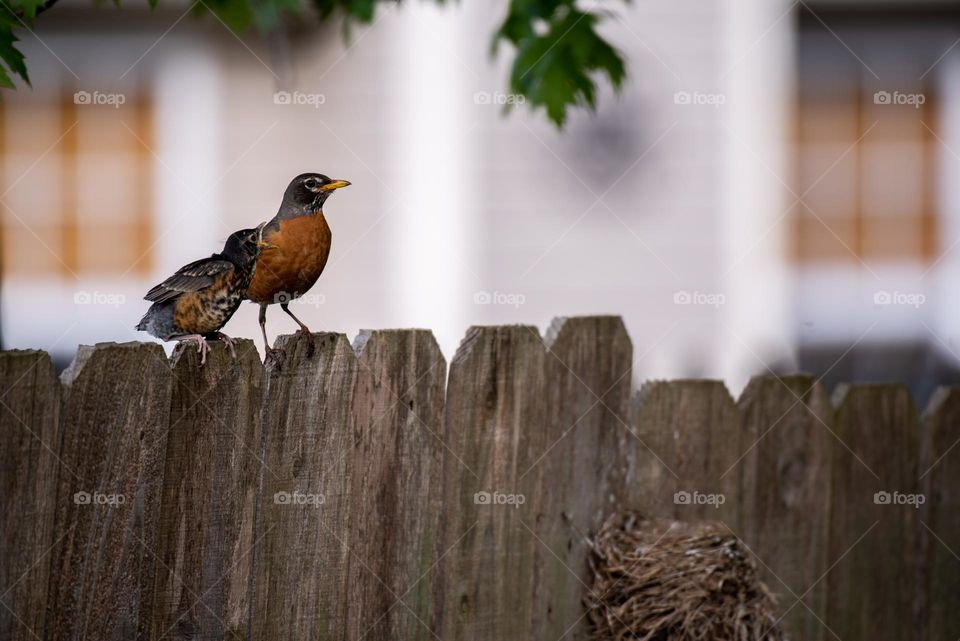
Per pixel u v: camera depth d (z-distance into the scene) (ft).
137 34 48.47
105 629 19.16
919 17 51.01
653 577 22.89
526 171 49.70
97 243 48.96
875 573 25.88
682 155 50.26
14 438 18.08
